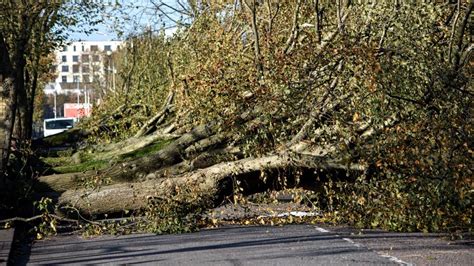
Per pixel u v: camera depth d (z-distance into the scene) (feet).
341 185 53.26
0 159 53.26
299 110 54.19
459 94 48.70
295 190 56.54
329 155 53.21
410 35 51.75
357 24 57.41
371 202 51.93
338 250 42.60
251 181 56.13
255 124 56.80
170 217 54.29
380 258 39.32
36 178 58.44
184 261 39.40
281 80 54.44
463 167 46.62
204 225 57.77
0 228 51.78
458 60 50.78
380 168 50.29
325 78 53.16
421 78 49.60
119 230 54.85
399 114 49.65
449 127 47.47
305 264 37.40
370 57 50.21
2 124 53.26
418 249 42.88
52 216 51.96
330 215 56.54
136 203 55.01
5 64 53.21
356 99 51.01
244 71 65.46
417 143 48.62
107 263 39.60
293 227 56.34
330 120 53.11
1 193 53.57
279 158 54.39
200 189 55.06
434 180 47.75
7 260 38.93
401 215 50.29
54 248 47.14
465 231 50.11
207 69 69.51
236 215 64.85
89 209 55.16
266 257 40.11
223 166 55.52
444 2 58.03
